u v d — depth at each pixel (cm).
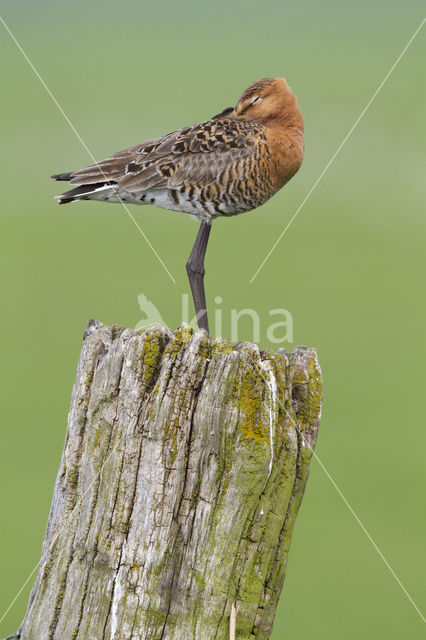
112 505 544
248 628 546
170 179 826
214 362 532
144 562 534
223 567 538
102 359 562
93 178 832
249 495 537
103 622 541
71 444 573
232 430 534
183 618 537
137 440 540
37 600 569
